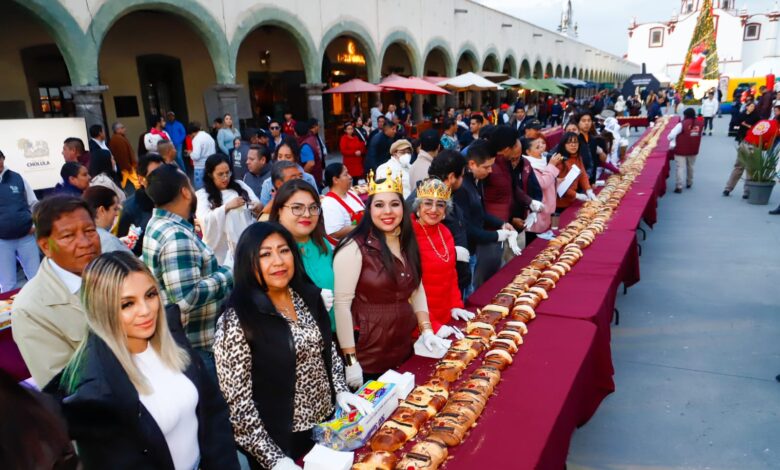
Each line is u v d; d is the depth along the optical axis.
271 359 1.81
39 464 1.10
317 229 2.64
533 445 1.85
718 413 3.22
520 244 4.99
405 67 20.36
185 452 1.65
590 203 5.93
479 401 2.07
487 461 1.76
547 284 3.45
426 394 2.16
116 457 1.48
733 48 50.34
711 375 3.66
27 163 7.11
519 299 3.16
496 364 2.39
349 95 17.48
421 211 2.78
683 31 53.09
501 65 24.55
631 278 4.90
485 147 3.78
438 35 18.53
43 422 1.13
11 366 3.06
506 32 24.75
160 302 1.63
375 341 2.46
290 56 15.30
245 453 1.87
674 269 5.87
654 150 10.78
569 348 2.62
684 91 34.12
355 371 2.36
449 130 8.09
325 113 16.56
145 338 1.60
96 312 1.51
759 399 3.35
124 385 1.49
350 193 4.05
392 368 2.53
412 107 20.06
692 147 9.74
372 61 15.09
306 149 7.31
